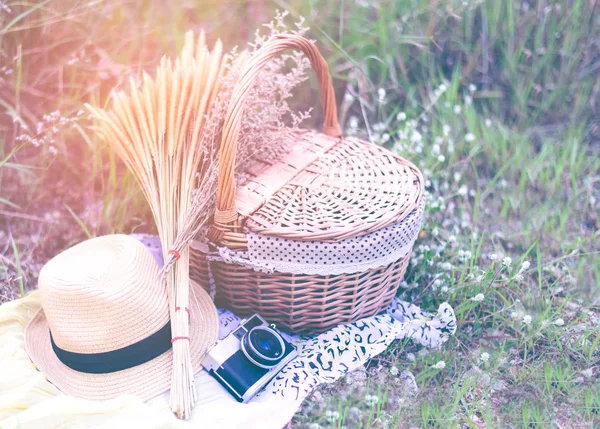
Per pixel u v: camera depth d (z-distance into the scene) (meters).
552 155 2.62
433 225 2.34
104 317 1.64
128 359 1.69
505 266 2.13
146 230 2.45
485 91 2.83
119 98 2.11
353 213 1.80
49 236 2.41
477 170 2.63
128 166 2.06
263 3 2.79
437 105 2.75
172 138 1.91
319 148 2.09
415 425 1.77
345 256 1.73
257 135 1.98
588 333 2.00
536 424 1.78
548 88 2.82
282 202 1.85
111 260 1.74
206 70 2.05
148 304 1.70
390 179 1.94
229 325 1.93
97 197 2.54
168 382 1.71
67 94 2.65
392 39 2.79
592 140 2.73
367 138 2.74
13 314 1.89
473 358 1.96
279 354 1.78
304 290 1.81
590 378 1.89
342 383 1.85
